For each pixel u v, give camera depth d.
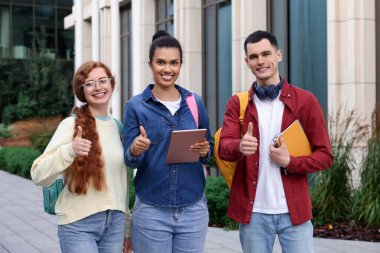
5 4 35.78
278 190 3.91
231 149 3.83
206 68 15.95
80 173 3.88
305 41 12.19
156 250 4.05
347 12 10.34
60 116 29.66
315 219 8.53
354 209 8.48
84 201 3.94
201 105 4.18
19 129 25.41
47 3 36.69
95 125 4.02
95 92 4.04
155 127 4.02
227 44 14.92
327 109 10.82
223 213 8.93
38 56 33.22
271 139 3.93
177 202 4.03
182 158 3.96
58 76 33.31
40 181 3.91
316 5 11.84
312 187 9.02
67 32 36.75
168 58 4.02
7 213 10.77
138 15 10.64
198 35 15.98
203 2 15.91
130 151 3.92
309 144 3.94
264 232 3.96
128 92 23.30
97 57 13.03
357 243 7.50
